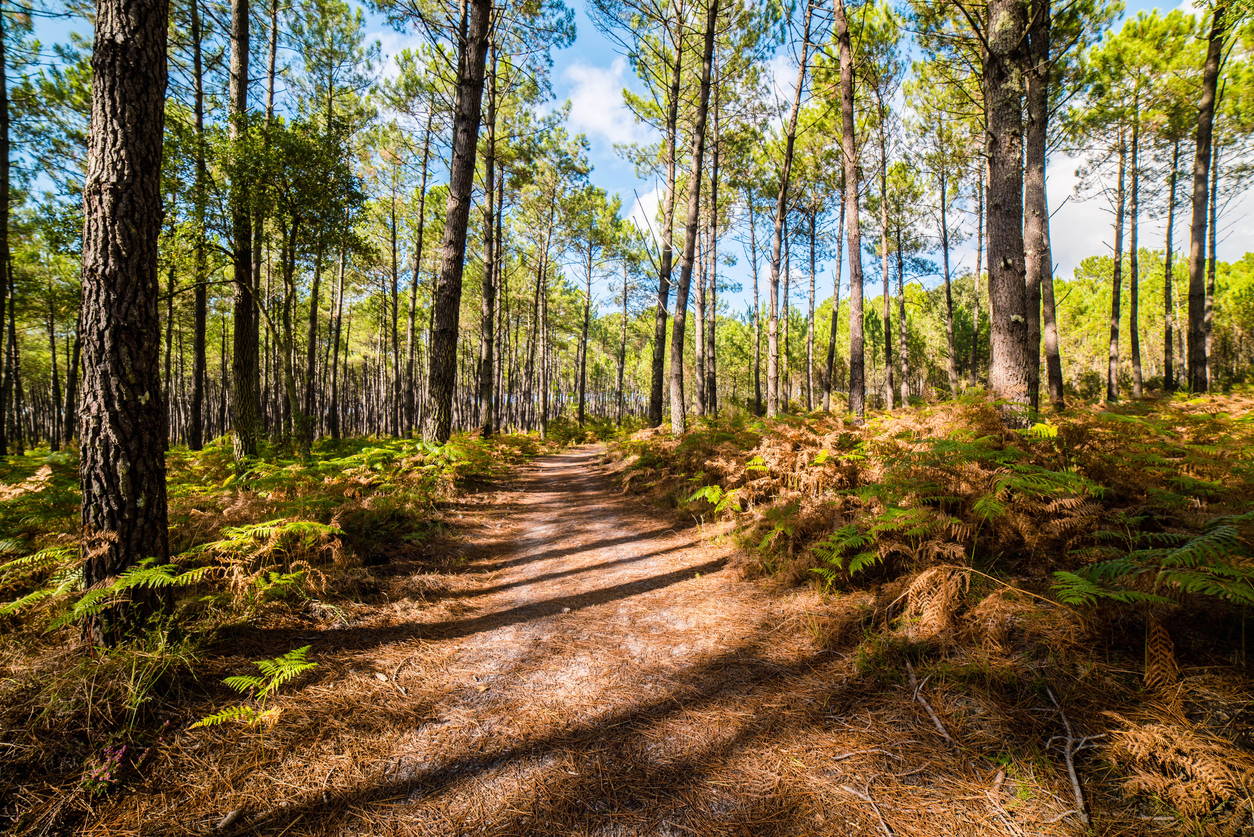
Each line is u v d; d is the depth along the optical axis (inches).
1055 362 474.6
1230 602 95.8
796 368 1519.4
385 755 91.6
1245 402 307.9
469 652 131.7
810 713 98.4
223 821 75.7
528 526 270.4
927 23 383.6
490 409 626.5
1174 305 1178.0
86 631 107.9
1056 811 70.6
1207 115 415.8
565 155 804.0
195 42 430.9
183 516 177.5
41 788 76.6
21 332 829.2
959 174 687.1
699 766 87.4
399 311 1119.6
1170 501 129.1
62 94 433.4
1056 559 130.4
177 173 349.1
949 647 107.8
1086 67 525.7
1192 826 65.0
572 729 98.8
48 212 331.6
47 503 188.9
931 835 69.7
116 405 110.0
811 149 700.7
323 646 128.6
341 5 602.5
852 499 180.5
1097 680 91.1
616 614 152.9
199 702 99.6
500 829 75.5
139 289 112.1
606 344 1940.2
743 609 148.3
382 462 311.9
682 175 727.1
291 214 393.4
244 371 370.3
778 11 506.3
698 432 337.7
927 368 1320.1
